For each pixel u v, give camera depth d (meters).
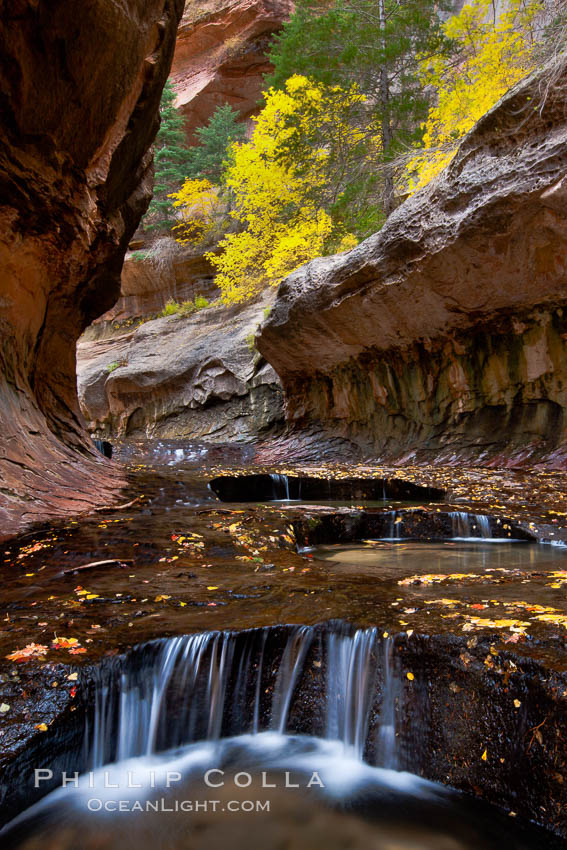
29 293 8.73
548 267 9.80
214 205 27.45
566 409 10.66
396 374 14.31
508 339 11.49
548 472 10.01
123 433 24.97
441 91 13.59
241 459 17.16
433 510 7.77
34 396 10.05
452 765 2.79
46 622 3.58
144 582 4.62
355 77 18.42
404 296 12.20
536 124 8.70
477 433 12.37
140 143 9.38
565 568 5.12
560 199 8.53
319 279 14.23
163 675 3.19
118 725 2.99
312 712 3.31
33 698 2.75
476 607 3.56
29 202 7.44
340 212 18.56
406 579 4.60
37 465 8.08
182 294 30.00
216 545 6.05
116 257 10.86
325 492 11.11
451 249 10.42
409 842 2.48
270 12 31.59
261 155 19.86
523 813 2.49
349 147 18.81
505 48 11.61
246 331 21.83
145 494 9.59
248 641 3.37
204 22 32.81
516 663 2.67
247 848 2.46
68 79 6.55
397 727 3.01
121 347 28.67
